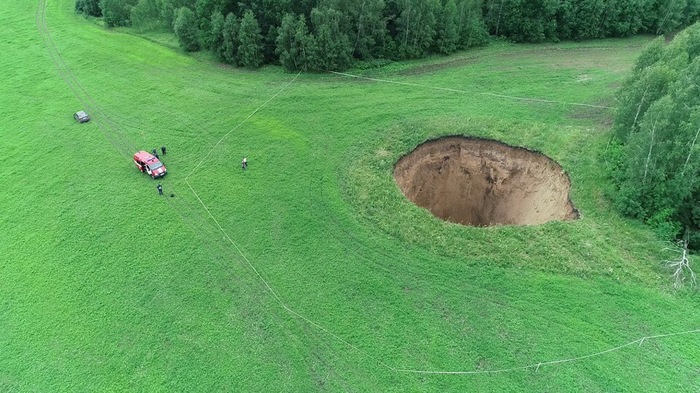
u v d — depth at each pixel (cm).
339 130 4916
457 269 3438
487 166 4569
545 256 3459
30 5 8581
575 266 3362
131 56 6669
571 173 4084
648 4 6456
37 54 6831
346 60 5947
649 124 3481
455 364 2889
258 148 4772
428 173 4662
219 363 2967
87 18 7981
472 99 5247
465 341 3005
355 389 2808
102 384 2889
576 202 3866
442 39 6159
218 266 3603
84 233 3934
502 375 2816
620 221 3662
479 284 3328
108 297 3409
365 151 4575
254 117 5231
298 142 4803
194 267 3603
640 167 3553
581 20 6444
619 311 3080
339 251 3650
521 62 6044
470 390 2756
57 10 8381
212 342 3089
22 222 4088
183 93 5762
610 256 3403
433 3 5888
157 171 4412
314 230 3841
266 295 3369
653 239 3481
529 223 4197
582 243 3509
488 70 5869
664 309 3064
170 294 3409
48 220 4088
